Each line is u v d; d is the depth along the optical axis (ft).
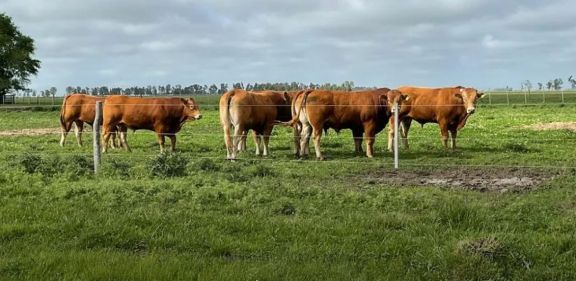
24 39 289.94
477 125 100.17
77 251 23.94
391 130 63.77
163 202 33.27
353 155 59.82
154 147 70.49
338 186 40.01
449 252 22.90
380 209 32.30
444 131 64.54
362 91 59.00
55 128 108.78
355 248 24.50
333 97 57.67
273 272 21.15
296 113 59.06
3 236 26.00
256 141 61.36
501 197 35.60
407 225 28.22
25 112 172.45
